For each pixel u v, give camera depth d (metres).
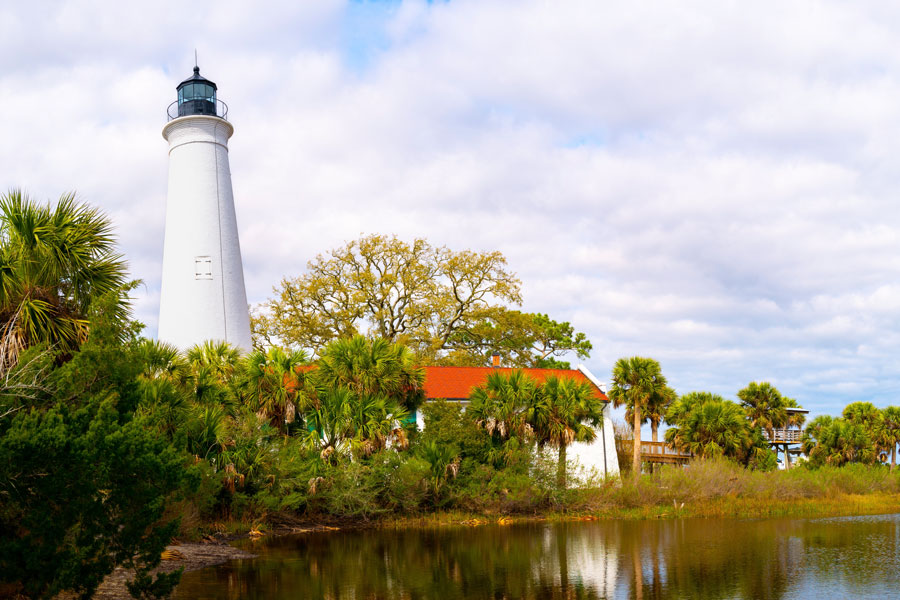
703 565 21.06
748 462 47.91
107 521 11.63
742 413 46.38
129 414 14.44
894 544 25.59
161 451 12.34
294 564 21.19
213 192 39.22
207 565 21.00
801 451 59.72
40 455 10.49
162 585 12.55
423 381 35.41
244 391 31.03
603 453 42.50
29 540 11.05
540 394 35.78
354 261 55.97
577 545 25.39
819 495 43.94
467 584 18.09
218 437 27.42
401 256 55.97
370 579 18.75
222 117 40.97
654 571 20.00
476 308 57.41
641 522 33.59
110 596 15.32
